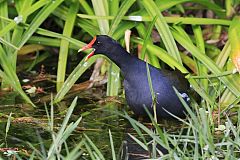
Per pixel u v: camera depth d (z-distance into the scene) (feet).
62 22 45.34
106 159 32.24
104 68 42.45
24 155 32.01
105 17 40.37
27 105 39.47
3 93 41.04
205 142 29.55
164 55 39.83
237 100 36.81
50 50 46.44
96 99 40.60
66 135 29.30
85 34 45.29
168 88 37.06
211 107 36.94
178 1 41.98
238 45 39.09
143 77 37.04
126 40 40.37
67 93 41.34
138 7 43.52
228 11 43.27
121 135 35.47
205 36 44.62
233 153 29.07
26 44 45.34
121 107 39.68
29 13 40.83
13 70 39.88
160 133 28.86
